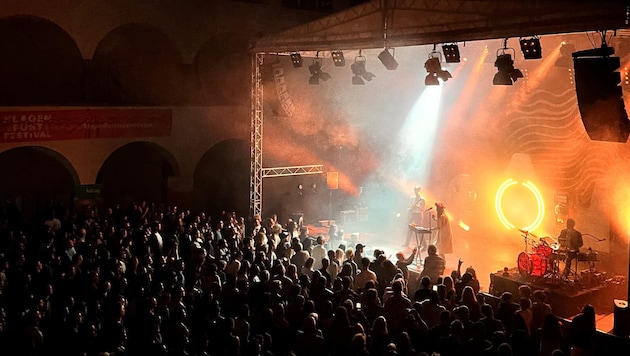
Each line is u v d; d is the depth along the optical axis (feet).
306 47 60.49
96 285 37.83
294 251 51.44
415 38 50.85
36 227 62.18
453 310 36.58
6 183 75.46
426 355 27.91
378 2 53.52
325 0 87.51
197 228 54.80
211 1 77.92
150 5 73.61
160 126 75.36
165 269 41.91
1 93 75.05
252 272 41.52
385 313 35.78
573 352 40.91
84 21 69.67
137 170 85.20
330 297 38.09
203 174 90.38
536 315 37.73
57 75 78.43
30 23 75.82
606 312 50.01
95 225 54.19
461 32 47.67
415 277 54.08
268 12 82.38
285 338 33.58
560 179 67.15
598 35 58.54
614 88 37.06
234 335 32.76
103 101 80.84
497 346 29.48
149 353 30.37
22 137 65.36
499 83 46.42
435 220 69.41
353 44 55.93
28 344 32.09
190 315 36.47
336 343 31.81
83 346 32.14
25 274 40.55
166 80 83.51
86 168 70.38
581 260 51.55
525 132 70.33
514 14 44.19
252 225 67.62
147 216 62.80
